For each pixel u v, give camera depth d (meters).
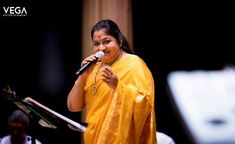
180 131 8.12
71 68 8.13
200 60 8.82
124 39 4.29
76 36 8.12
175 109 5.83
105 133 3.97
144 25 8.65
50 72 8.10
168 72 8.83
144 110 3.94
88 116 4.18
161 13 8.68
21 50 7.97
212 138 5.48
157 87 8.74
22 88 7.96
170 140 5.05
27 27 7.98
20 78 7.96
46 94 8.07
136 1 8.52
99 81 4.16
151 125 4.00
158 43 8.81
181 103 5.80
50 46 8.08
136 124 3.94
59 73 8.12
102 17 7.61
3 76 7.89
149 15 8.63
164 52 8.88
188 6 8.73
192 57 8.84
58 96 8.10
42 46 8.05
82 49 7.76
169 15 8.71
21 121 5.52
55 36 8.09
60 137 7.55
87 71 4.30
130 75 4.06
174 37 8.91
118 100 3.95
